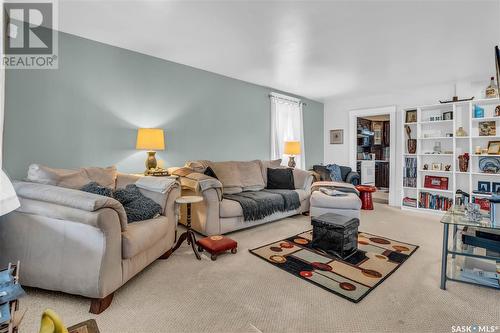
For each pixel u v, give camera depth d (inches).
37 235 67.2
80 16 93.8
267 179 165.0
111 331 57.4
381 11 88.7
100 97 116.9
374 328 58.9
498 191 155.8
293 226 137.7
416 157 183.5
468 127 166.2
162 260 94.6
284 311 64.9
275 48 121.1
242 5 85.7
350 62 138.3
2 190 43.2
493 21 94.6
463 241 81.8
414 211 178.9
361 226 140.3
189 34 107.5
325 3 84.1
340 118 235.9
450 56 129.1
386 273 84.7
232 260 94.4
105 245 63.6
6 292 36.5
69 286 65.0
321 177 195.3
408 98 196.4
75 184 88.3
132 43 117.1
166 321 60.8
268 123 194.2
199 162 141.1
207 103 156.9
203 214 116.0
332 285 77.0
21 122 97.2
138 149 124.9
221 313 63.9
